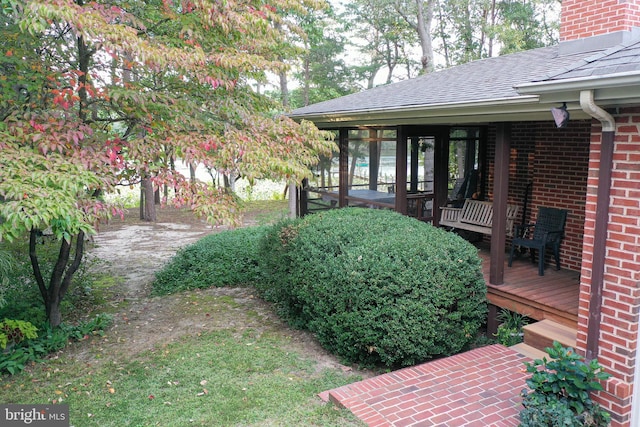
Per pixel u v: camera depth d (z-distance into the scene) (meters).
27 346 5.86
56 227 4.31
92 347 6.11
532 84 3.75
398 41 25.00
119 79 5.83
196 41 5.96
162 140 5.59
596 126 3.82
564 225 7.22
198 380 5.11
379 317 5.23
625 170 3.61
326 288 5.65
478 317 5.81
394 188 8.63
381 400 4.21
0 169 4.21
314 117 9.66
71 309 7.52
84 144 5.23
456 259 5.57
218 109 6.20
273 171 5.80
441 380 4.55
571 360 3.69
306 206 11.94
